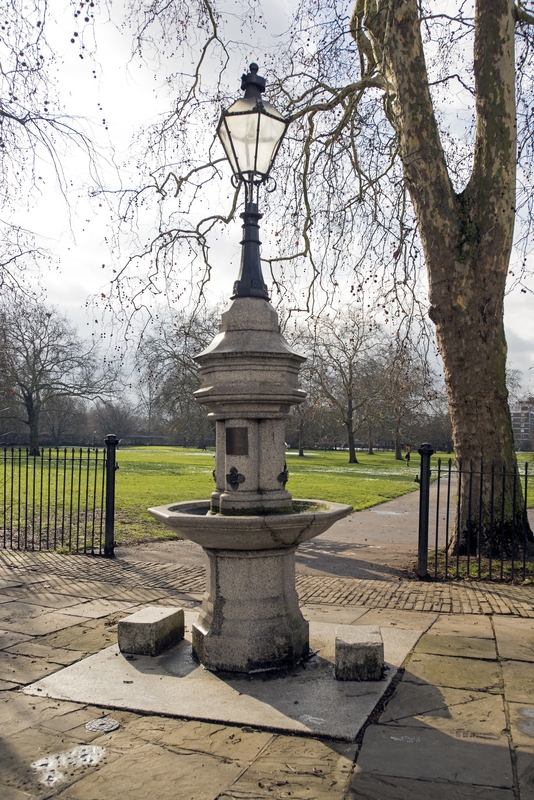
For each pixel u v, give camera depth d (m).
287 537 4.45
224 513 4.75
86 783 3.05
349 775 3.13
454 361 9.11
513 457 9.19
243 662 4.48
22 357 43.75
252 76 5.10
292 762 3.26
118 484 22.84
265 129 4.92
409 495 23.23
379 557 9.91
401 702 4.04
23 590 7.32
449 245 8.96
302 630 4.78
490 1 8.85
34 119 10.70
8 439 61.31
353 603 6.80
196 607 6.55
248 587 4.64
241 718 3.74
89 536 11.44
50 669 4.61
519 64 10.63
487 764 3.25
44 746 3.43
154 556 9.69
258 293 4.94
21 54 9.97
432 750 3.39
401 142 9.43
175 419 33.25
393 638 5.39
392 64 9.24
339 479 29.81
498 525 9.01
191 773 3.14
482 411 9.03
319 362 23.94
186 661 4.75
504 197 8.82
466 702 4.04
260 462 4.84
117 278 12.84
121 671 4.53
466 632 5.62
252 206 5.12
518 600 6.91
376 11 9.48
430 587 7.64
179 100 12.77
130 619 5.00
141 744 3.45
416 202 9.26
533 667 4.69
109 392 46.31
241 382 4.69
